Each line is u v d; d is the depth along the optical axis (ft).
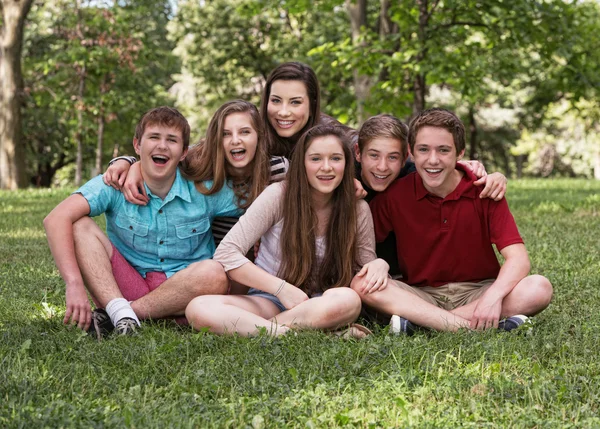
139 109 90.22
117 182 13.52
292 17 97.30
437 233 13.67
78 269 12.96
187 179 13.79
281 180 14.19
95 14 79.00
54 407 8.51
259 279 12.87
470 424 8.32
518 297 12.97
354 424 8.48
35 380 9.46
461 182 13.60
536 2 53.67
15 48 76.28
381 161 13.88
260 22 96.73
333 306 12.41
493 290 12.96
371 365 10.47
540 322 12.89
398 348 11.14
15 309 14.35
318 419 8.46
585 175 151.53
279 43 95.91
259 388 9.42
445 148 13.01
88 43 77.82
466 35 58.85
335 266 13.42
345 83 91.91
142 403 8.83
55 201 45.47
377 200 14.30
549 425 8.35
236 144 13.48
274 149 15.42
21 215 35.17
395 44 56.90
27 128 101.81
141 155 13.35
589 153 135.23
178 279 13.01
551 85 60.54
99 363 10.45
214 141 13.64
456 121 13.10
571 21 54.95
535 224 29.04
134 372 10.02
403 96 57.98
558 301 15.07
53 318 13.61
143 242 13.85
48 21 91.71
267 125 15.52
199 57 99.50
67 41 84.23
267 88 15.43
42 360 10.48
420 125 13.14
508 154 154.20
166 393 9.23
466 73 53.11
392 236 14.47
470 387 9.56
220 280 13.02
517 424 8.34
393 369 10.22
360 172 14.61
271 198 13.25
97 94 82.99
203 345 11.38
